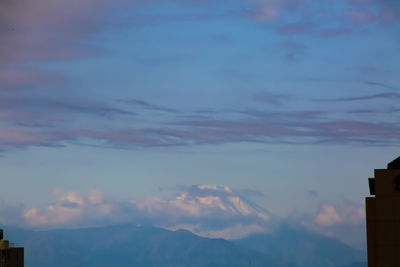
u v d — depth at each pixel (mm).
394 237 164250
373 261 164500
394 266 163250
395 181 165625
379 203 165625
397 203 164875
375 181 166625
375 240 165000
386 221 164875
